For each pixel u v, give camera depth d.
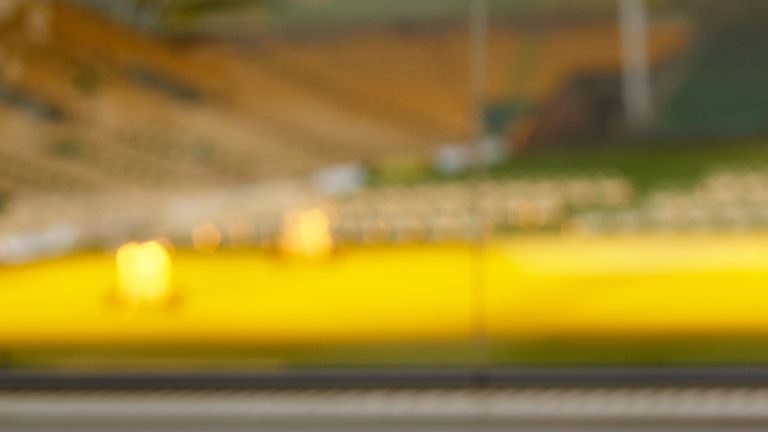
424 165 12.83
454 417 7.41
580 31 13.80
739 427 7.06
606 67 13.69
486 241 10.91
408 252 10.59
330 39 13.91
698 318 8.83
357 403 7.61
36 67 13.46
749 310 8.98
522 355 8.50
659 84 13.55
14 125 13.02
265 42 13.79
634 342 8.61
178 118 13.35
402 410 7.53
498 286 9.85
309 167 12.75
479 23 13.89
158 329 8.97
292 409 7.62
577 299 9.42
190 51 13.72
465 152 13.11
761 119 13.07
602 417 7.23
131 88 13.58
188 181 12.20
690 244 10.40
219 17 13.74
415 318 9.11
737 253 10.24
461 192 12.12
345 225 11.41
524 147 13.17
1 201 11.59
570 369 7.74
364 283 9.94
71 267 10.32
